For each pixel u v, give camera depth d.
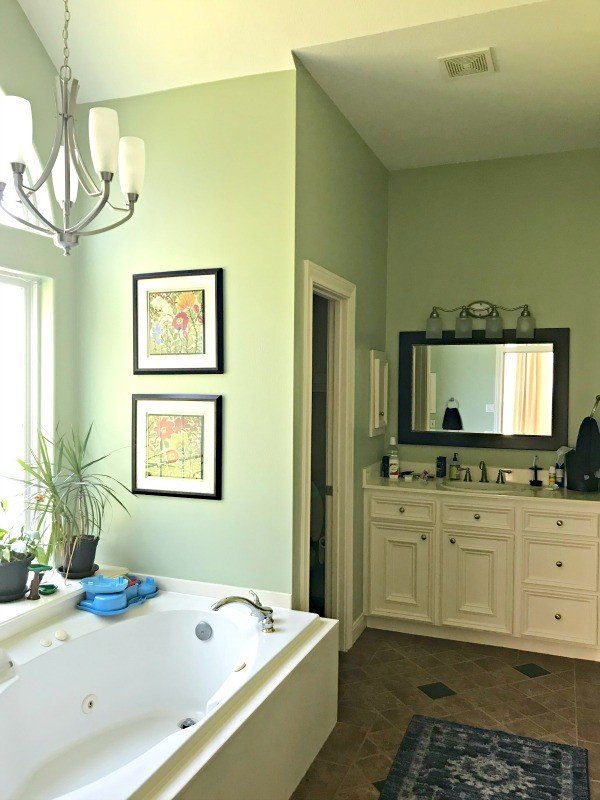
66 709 2.60
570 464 3.90
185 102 3.17
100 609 2.90
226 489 3.13
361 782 2.52
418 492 3.89
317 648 2.69
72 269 3.40
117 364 3.36
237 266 3.08
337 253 3.50
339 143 3.50
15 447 3.19
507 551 3.73
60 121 1.95
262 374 3.04
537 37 2.77
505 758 2.67
